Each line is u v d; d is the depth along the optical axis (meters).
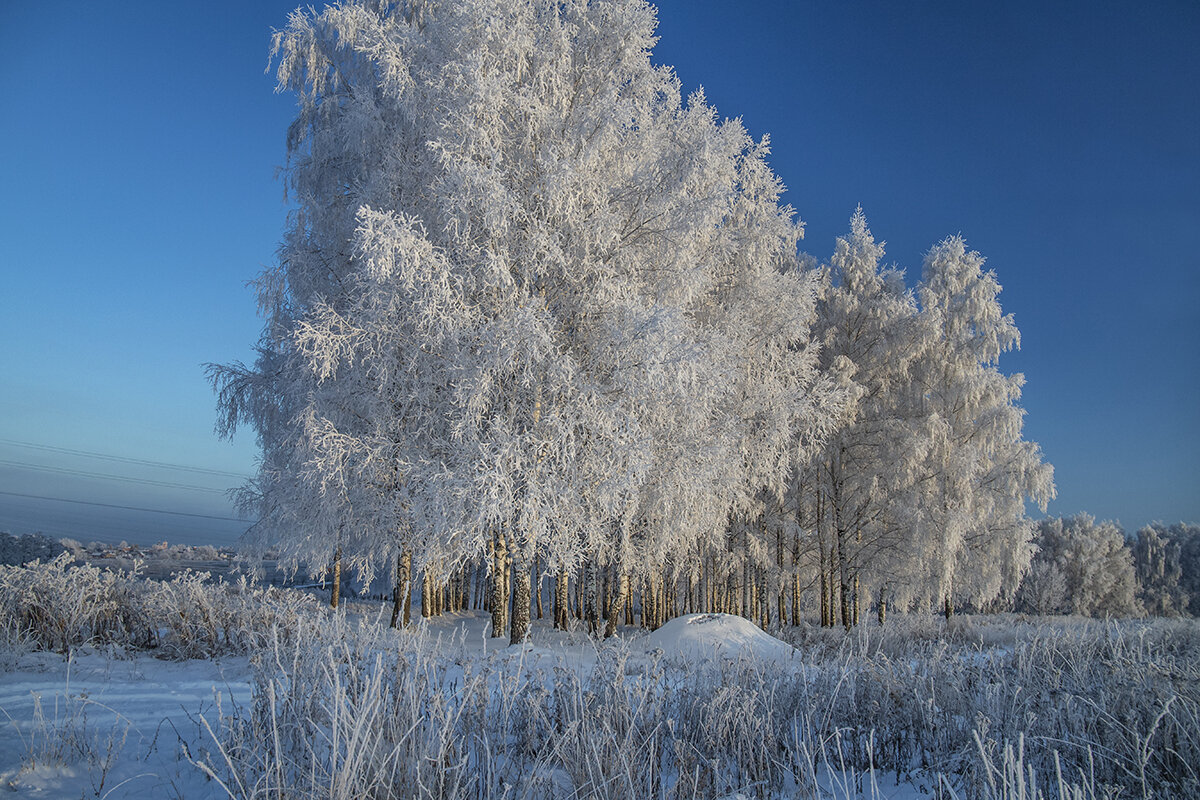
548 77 10.77
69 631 6.73
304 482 10.95
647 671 4.50
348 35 13.23
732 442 12.57
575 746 3.05
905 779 3.50
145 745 3.58
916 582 19.69
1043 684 4.63
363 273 10.28
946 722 4.04
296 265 12.46
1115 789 2.83
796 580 20.70
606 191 11.09
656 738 3.50
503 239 10.18
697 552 17.23
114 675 5.69
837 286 22.14
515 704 3.69
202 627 6.96
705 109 13.24
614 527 12.47
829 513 20.88
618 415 9.87
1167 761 3.35
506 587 11.75
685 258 11.42
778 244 16.17
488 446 9.23
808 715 3.74
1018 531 19.88
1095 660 5.55
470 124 9.52
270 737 3.16
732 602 22.28
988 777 2.54
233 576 15.45
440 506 9.12
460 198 9.59
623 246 11.21
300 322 9.92
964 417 20.55
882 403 20.67
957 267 21.27
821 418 15.25
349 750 2.43
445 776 2.74
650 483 11.48
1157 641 8.38
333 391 10.77
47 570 7.55
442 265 9.45
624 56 11.28
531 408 10.36
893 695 4.33
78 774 3.07
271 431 14.31
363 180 12.48
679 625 9.54
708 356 11.19
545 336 9.27
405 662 3.61
